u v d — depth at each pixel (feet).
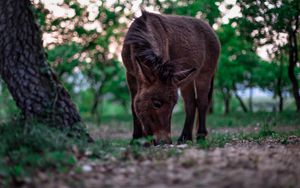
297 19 34.24
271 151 19.76
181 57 27.66
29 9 20.40
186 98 29.89
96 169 16.60
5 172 15.79
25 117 20.17
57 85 20.71
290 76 42.22
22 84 20.08
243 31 34.65
